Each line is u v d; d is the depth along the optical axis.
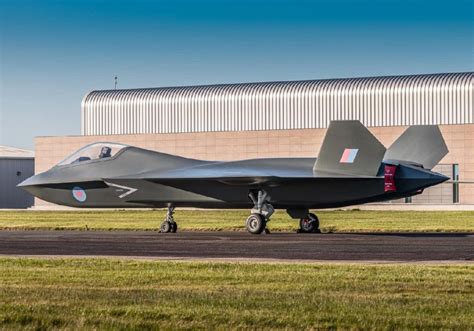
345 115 191.12
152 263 53.81
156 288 42.62
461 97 180.12
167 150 196.38
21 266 52.97
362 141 85.50
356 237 82.12
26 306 35.31
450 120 181.12
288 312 33.91
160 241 76.94
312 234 89.75
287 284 43.62
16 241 77.94
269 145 186.38
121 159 97.81
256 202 91.38
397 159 90.25
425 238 79.69
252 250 65.38
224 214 146.38
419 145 90.25
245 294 39.28
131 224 114.62
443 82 182.75
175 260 57.06
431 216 134.12
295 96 196.25
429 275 46.41
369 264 53.28
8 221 126.81
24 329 30.89
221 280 45.47
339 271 48.69
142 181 94.44
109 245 71.94
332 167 86.94
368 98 188.88
